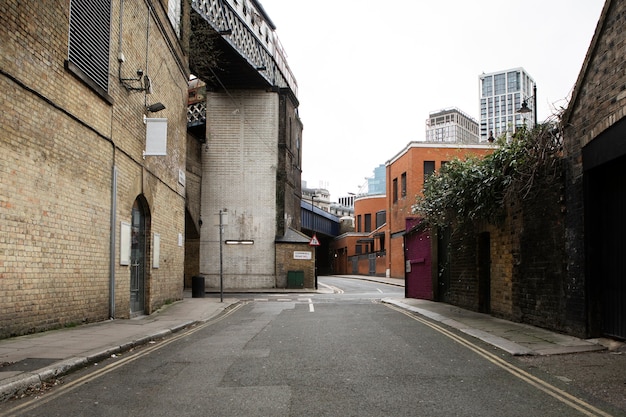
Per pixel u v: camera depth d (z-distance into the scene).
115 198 11.66
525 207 10.87
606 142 7.91
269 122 29.42
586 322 8.54
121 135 12.20
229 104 29.47
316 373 6.53
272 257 28.94
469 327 10.73
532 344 8.39
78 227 10.04
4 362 6.55
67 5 9.49
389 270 45.38
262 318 13.43
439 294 18.23
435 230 18.36
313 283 29.19
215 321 13.18
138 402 5.26
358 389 5.72
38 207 8.65
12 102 7.89
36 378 5.89
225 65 25.81
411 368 6.82
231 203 29.03
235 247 28.89
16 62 7.97
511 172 11.08
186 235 28.62
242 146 29.28
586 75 8.54
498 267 12.60
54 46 9.05
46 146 8.84
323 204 99.31
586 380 6.08
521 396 5.41
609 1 7.87
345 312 14.92
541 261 10.16
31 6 8.33
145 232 14.53
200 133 32.66
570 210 9.02
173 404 5.18
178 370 6.82
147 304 14.26
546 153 9.62
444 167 14.78
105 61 11.28
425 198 16.11
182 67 18.34
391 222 44.91
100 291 11.08
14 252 8.03
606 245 8.41
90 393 5.63
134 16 13.13
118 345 8.17
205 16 21.09
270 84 29.05
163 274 16.12
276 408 5.01
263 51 27.92
